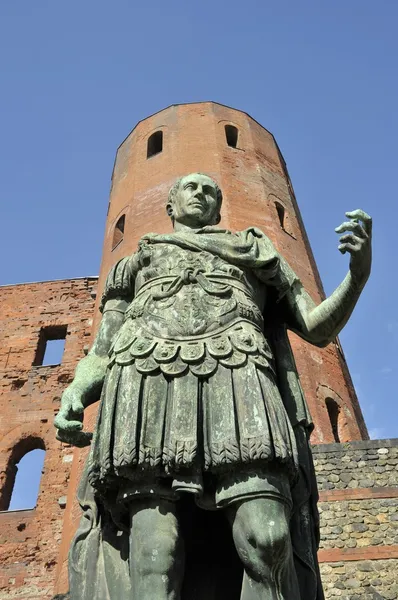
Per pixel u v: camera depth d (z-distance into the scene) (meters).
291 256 21.64
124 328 3.45
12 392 27.03
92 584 3.22
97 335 3.85
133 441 2.94
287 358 3.71
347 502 14.05
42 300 30.56
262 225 21.92
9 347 28.78
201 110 26.56
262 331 3.49
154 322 3.35
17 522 22.88
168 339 3.27
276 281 3.77
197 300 3.40
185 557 3.23
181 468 2.88
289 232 22.98
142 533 2.91
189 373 3.15
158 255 3.73
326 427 17.02
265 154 26.02
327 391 18.45
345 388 19.39
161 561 2.84
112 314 3.87
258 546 2.75
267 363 3.23
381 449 14.98
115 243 23.69
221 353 3.18
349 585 12.77
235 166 23.92
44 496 23.41
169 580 2.82
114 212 24.77
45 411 26.12
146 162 25.17
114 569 3.19
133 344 3.29
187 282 3.51
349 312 3.60
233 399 3.04
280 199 24.09
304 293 3.85
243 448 2.88
